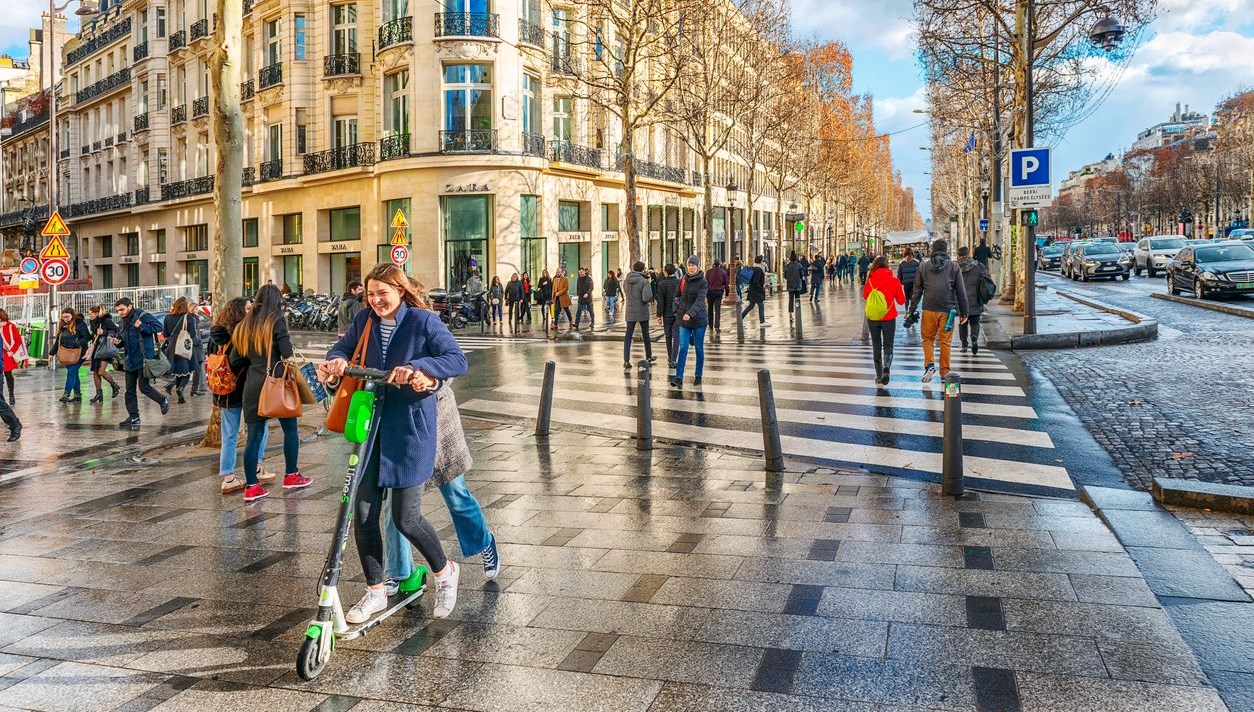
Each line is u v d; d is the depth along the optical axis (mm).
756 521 5840
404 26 32469
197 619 4398
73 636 4211
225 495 7070
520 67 32969
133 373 11289
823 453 7977
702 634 4027
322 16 35906
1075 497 6336
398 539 4414
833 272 55219
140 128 49781
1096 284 39781
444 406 4398
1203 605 4293
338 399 4086
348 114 36000
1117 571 4715
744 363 15055
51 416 12328
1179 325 19547
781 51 39000
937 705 3332
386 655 3896
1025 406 10055
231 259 9688
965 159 49219
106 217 54344
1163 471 6984
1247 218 85250
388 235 34031
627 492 6754
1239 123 86375
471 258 29438
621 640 3988
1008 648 3799
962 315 11805
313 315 31141
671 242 47219
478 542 4586
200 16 44594
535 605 4438
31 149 67375
